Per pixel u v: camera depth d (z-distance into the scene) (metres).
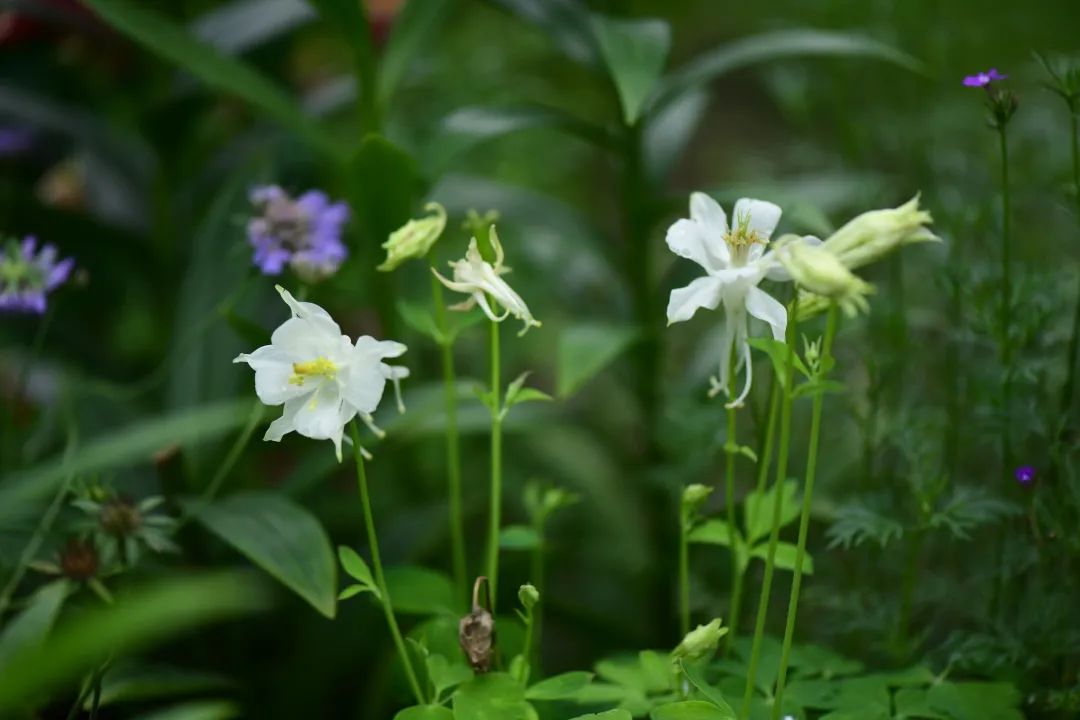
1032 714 1.36
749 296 1.25
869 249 1.19
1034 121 1.59
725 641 1.37
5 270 1.41
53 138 1.66
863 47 1.49
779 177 2.06
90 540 1.32
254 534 1.34
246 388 1.47
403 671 1.35
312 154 1.60
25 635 1.28
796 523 1.44
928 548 1.45
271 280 1.50
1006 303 1.36
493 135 1.48
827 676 1.33
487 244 1.30
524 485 1.66
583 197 2.44
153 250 1.60
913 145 1.64
